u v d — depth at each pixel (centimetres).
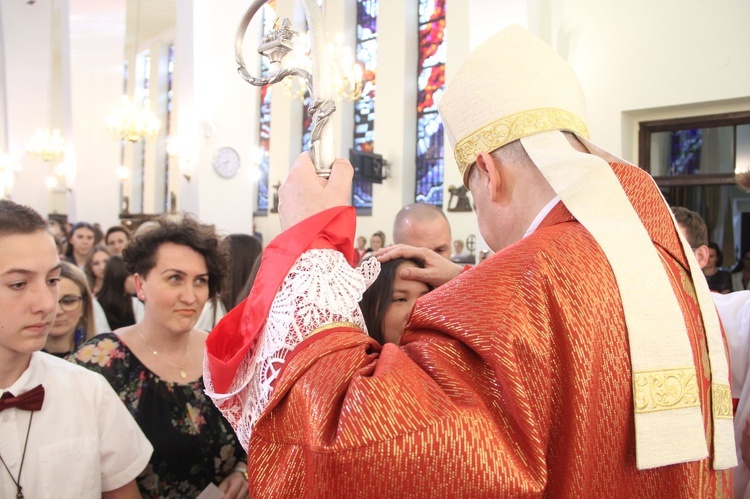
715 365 76
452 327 72
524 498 62
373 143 1226
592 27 588
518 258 74
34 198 1323
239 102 937
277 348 76
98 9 1116
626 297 71
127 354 174
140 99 2034
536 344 68
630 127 586
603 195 78
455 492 62
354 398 65
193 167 913
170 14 1745
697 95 533
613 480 68
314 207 85
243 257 268
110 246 560
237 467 174
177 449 164
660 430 67
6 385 121
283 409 72
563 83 89
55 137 1345
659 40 552
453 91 94
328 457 63
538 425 66
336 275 80
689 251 82
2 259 114
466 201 1052
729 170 559
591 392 67
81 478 126
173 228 175
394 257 145
